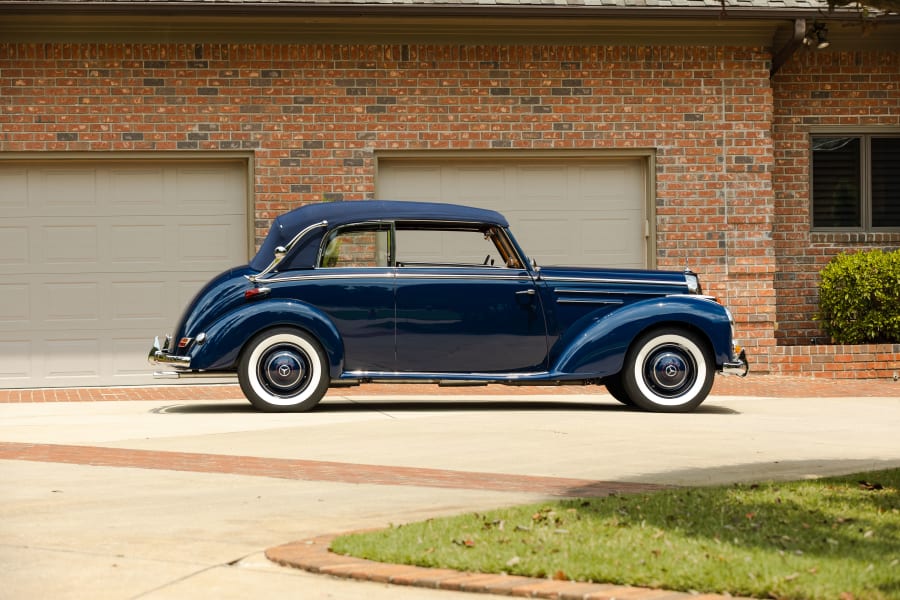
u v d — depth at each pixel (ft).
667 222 69.51
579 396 59.47
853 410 51.98
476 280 51.37
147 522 27.78
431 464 36.42
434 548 23.97
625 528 25.71
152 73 66.13
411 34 67.67
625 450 39.29
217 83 66.64
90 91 65.72
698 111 69.67
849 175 74.13
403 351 50.98
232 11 64.34
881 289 68.64
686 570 21.83
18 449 39.34
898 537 24.91
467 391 62.03
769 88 70.13
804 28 67.67
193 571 23.27
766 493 30.12
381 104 67.77
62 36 65.36
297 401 50.67
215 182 67.26
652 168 69.46
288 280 50.57
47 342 65.98
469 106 68.39
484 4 65.98
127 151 65.98
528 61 68.69
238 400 56.95
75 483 32.86
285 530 26.99
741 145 69.97
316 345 50.62
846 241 73.51
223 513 28.86
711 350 51.85
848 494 29.99
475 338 51.26
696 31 69.21
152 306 66.80
